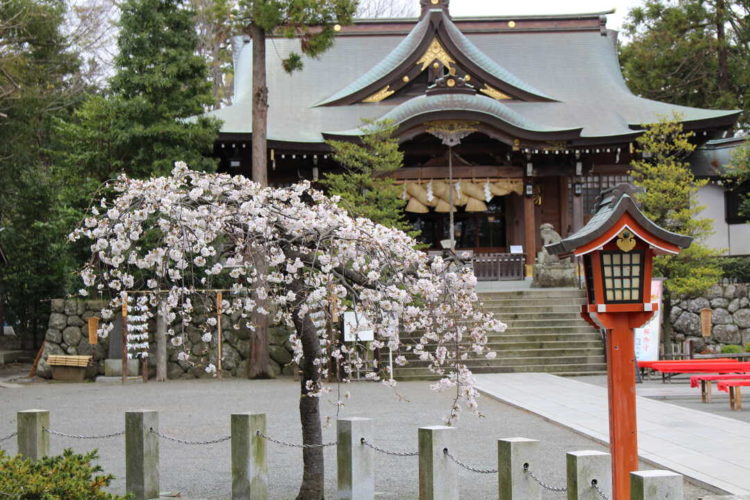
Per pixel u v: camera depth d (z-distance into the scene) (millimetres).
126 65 23750
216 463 10984
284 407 16078
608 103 34094
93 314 23531
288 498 9008
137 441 8523
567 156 30750
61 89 31609
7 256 31484
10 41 26781
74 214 23203
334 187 24969
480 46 37312
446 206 30594
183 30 24344
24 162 30609
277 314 9109
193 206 8711
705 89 40469
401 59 32406
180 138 23422
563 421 13477
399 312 8469
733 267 27875
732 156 29781
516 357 21922
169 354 23078
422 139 30672
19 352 30703
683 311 26109
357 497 7617
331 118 32094
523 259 30016
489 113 28969
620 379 7785
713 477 9375
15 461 7145
